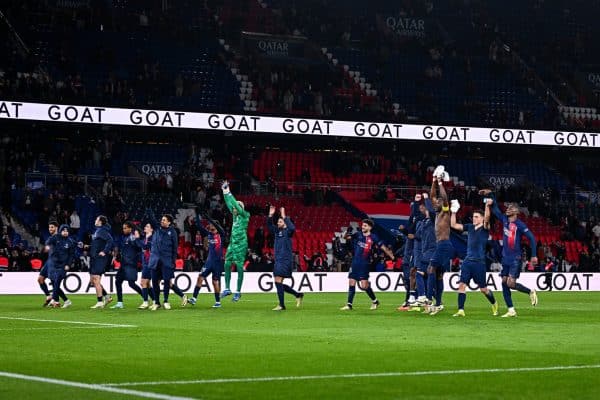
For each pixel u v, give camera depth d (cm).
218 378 1794
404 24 9812
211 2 9012
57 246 4278
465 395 1585
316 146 8481
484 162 8894
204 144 8081
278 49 9075
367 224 4022
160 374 1848
